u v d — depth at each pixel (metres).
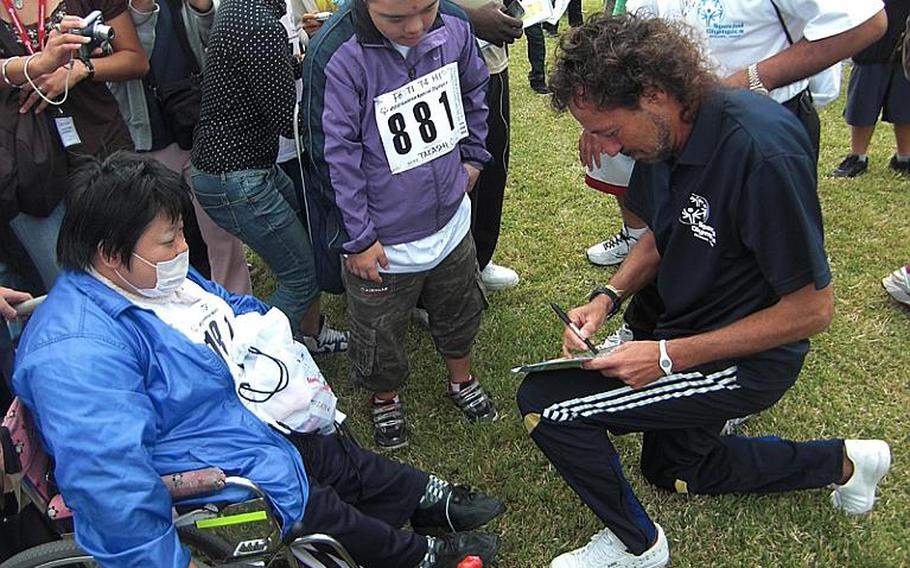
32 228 2.79
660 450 2.71
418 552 2.38
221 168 2.86
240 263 3.83
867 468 2.59
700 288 2.17
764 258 1.98
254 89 2.72
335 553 2.15
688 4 2.70
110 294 1.95
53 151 2.72
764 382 2.22
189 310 2.15
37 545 2.08
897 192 4.80
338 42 2.42
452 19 2.64
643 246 2.55
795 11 2.50
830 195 4.79
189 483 1.91
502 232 4.60
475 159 2.90
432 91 2.58
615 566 2.49
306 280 3.15
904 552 2.55
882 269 4.01
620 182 3.63
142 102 3.20
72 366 1.79
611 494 2.38
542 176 5.27
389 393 3.18
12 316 2.12
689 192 2.05
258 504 1.96
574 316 2.54
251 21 2.67
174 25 3.11
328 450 2.43
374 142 2.54
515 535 2.73
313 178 2.73
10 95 2.65
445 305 3.02
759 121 1.90
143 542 1.77
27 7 2.70
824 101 2.96
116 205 1.87
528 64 7.80
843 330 3.59
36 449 1.96
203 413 2.05
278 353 2.30
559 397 2.34
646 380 2.20
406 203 2.64
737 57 2.66
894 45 4.52
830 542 2.60
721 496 2.79
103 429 1.76
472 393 3.27
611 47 1.84
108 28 2.62
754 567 2.56
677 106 1.93
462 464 3.06
